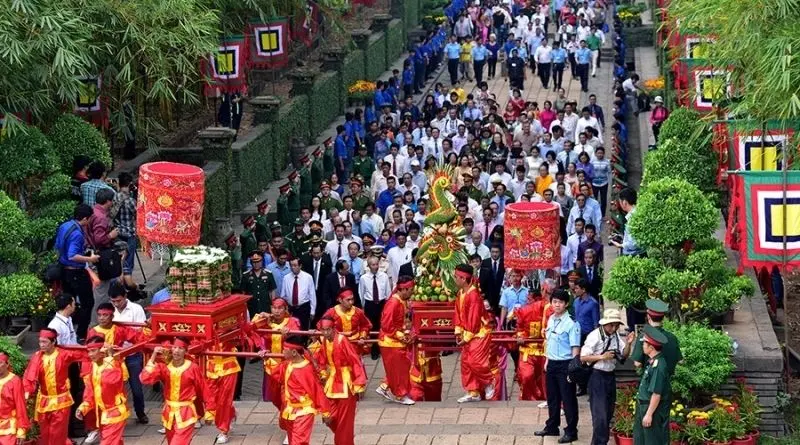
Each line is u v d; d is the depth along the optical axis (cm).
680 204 2155
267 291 2753
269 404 2331
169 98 3152
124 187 2712
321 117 4459
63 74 2645
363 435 2133
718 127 2661
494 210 3177
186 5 2933
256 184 3772
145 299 2745
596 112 4378
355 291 2814
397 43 5694
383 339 2355
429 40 5494
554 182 3525
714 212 2172
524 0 6134
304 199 3672
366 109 4406
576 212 3142
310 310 2778
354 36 5050
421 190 3628
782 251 2219
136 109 3444
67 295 2230
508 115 4378
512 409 2248
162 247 2283
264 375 2517
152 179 2220
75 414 2227
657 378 1905
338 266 2797
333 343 2059
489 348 2338
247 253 2962
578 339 2055
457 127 4159
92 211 2458
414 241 2950
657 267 2175
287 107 4141
